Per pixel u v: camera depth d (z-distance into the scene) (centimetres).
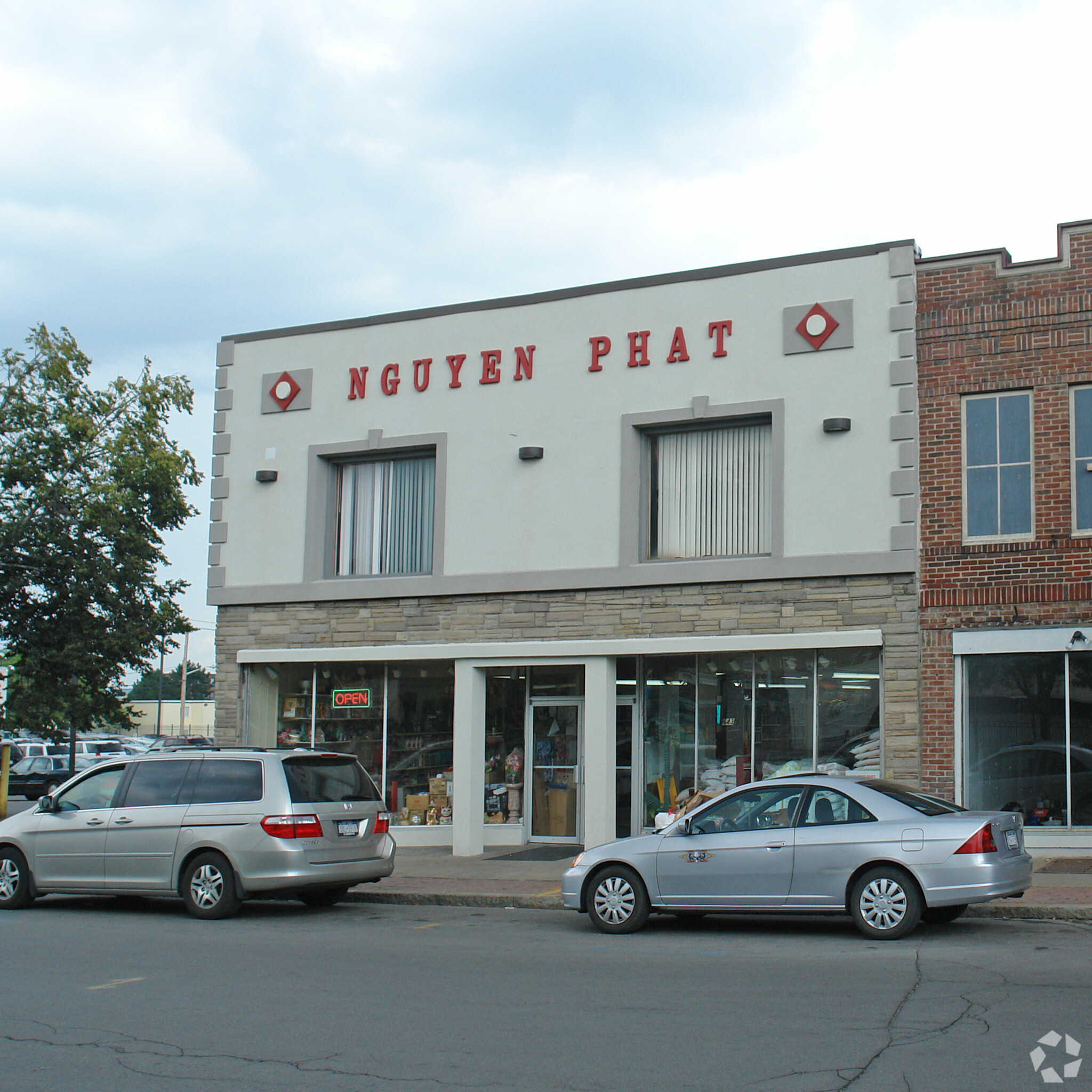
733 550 1678
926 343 1577
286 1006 828
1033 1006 769
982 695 1512
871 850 1049
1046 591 1479
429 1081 635
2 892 1416
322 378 1962
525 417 1808
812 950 1011
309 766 1352
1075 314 1505
